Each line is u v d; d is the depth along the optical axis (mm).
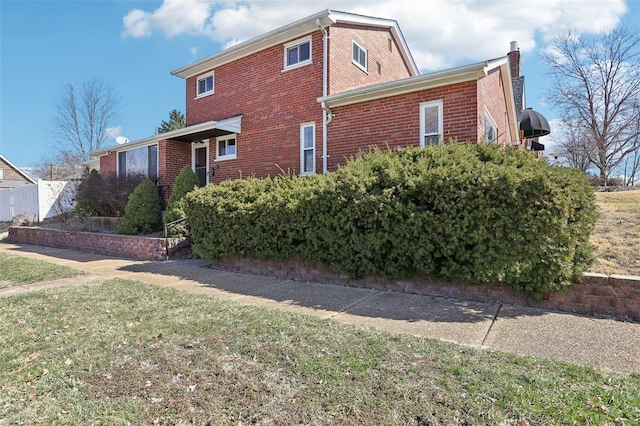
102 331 3971
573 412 2365
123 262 9500
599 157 23828
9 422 2396
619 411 2377
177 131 13500
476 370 2965
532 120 18094
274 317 4426
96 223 14062
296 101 11594
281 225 7047
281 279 7137
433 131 8781
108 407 2541
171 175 14328
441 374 2904
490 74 9641
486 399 2527
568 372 2945
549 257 4707
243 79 13102
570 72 24406
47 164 36219
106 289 5977
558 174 4895
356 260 6164
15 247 13375
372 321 4469
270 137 12211
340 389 2701
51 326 4164
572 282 4762
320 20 10914
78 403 2598
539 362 3148
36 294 5652
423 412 2396
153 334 3854
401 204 5590
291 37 11750
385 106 9469
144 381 2873
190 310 4738
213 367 3084
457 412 2389
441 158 5926
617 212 7762
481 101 8555
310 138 11344
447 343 3609
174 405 2541
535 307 4938
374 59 13523
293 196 6973
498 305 5070
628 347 3551
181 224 10641
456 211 5238
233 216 7766
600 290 4590
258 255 7508
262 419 2373
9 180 38250
